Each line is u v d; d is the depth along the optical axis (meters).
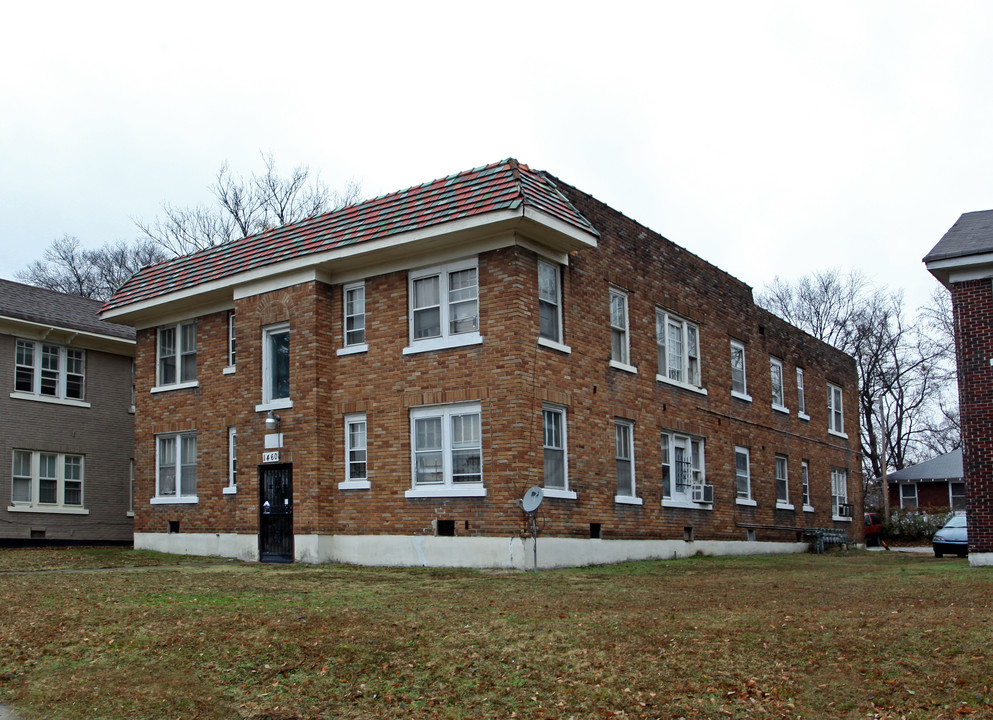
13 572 18.69
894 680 8.88
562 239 19.53
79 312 31.25
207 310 24.61
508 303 18.95
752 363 29.58
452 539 19.23
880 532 41.97
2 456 27.67
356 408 20.97
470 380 19.31
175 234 46.41
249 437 22.41
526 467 18.66
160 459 25.61
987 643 9.79
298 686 9.30
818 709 8.34
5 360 28.12
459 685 9.18
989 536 20.83
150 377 25.92
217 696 9.12
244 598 13.55
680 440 25.03
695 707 8.43
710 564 21.30
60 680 9.61
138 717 8.67
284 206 47.84
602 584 15.58
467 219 18.66
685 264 26.12
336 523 21.08
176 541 24.55
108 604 12.95
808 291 60.88
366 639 10.53
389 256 20.50
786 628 10.77
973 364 21.14
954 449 61.81
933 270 21.48
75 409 29.92
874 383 57.53
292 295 21.84
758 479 28.94
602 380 21.55
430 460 19.89
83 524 29.75
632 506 22.16
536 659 9.75
